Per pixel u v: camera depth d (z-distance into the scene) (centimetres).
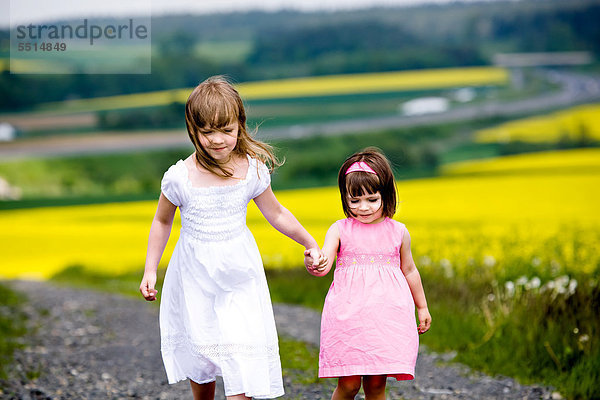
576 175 2786
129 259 1916
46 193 3691
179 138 4234
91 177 3784
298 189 3347
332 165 3703
